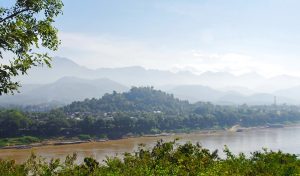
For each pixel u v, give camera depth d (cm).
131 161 2066
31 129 15625
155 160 2008
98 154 11306
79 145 14525
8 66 1580
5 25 1606
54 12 1794
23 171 2189
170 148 2102
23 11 1719
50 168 2092
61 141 15288
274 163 2067
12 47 1596
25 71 1628
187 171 1861
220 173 1814
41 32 1747
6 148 13538
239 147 13500
